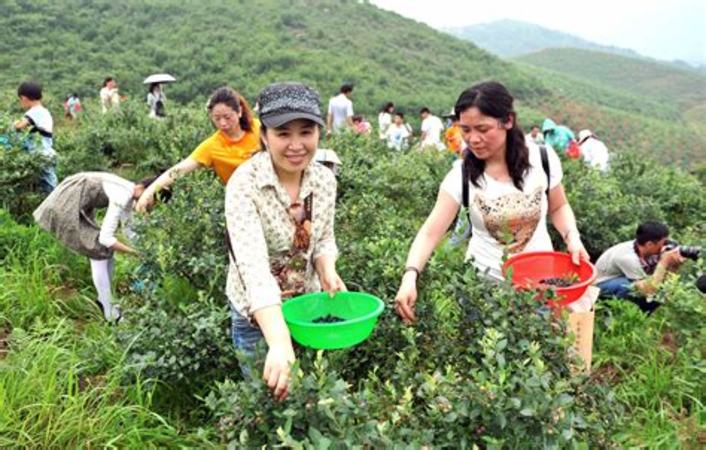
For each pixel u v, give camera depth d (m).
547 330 2.73
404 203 8.09
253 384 2.27
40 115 7.05
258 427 2.27
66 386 3.54
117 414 3.27
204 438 2.60
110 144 11.07
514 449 2.24
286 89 2.37
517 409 2.21
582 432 2.54
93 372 3.78
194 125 11.95
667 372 4.17
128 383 3.56
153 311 3.83
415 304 3.04
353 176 7.91
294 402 2.17
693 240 6.59
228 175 4.94
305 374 2.47
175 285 4.26
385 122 15.34
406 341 3.09
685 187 8.89
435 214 3.21
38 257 5.43
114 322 4.26
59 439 3.13
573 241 3.35
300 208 2.59
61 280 5.32
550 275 3.36
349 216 5.34
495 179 3.19
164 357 3.51
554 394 2.30
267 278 2.36
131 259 5.02
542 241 3.35
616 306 5.07
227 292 2.84
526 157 3.14
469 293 2.84
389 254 3.64
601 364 4.48
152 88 14.10
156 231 4.37
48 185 7.09
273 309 2.29
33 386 3.36
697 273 5.00
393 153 10.84
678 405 3.99
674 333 4.68
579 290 2.99
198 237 4.38
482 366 2.74
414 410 2.39
